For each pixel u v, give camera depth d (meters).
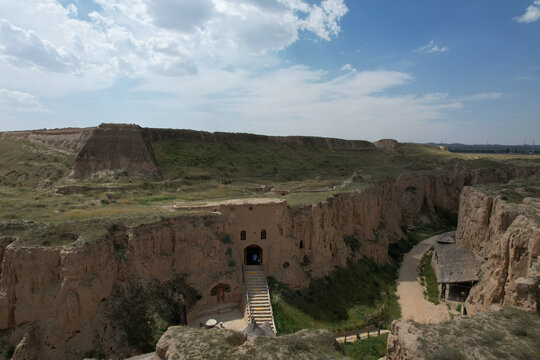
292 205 47.69
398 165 121.38
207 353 21.47
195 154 91.94
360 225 58.91
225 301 39.06
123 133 81.69
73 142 85.12
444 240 62.00
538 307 26.56
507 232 35.50
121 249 33.84
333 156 127.94
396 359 23.67
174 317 33.38
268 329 33.16
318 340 24.25
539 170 88.69
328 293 44.22
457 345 21.61
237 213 43.09
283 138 124.75
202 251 38.66
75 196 56.34
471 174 96.00
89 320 29.34
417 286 51.97
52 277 29.12
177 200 56.88
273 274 42.88
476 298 39.19
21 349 26.70
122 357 28.69
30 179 70.69
